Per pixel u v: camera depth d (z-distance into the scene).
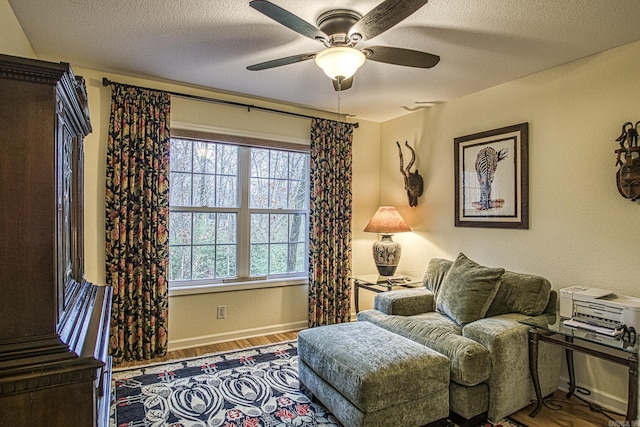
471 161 3.33
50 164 1.06
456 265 2.92
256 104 3.64
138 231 3.03
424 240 3.84
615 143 2.39
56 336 1.06
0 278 1.01
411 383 1.97
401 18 1.66
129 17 2.09
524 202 2.89
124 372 2.79
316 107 3.87
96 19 2.11
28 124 1.04
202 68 2.86
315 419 2.20
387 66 2.72
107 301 1.91
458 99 3.49
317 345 2.30
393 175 4.27
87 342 1.18
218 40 2.38
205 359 3.07
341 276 4.02
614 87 2.39
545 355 2.40
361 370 1.93
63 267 1.25
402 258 4.10
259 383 2.65
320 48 2.49
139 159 3.02
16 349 1.00
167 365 2.93
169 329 3.27
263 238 3.80
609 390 2.38
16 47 2.09
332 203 3.96
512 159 2.98
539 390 2.26
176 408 2.29
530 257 2.87
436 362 2.07
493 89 3.16
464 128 3.43
